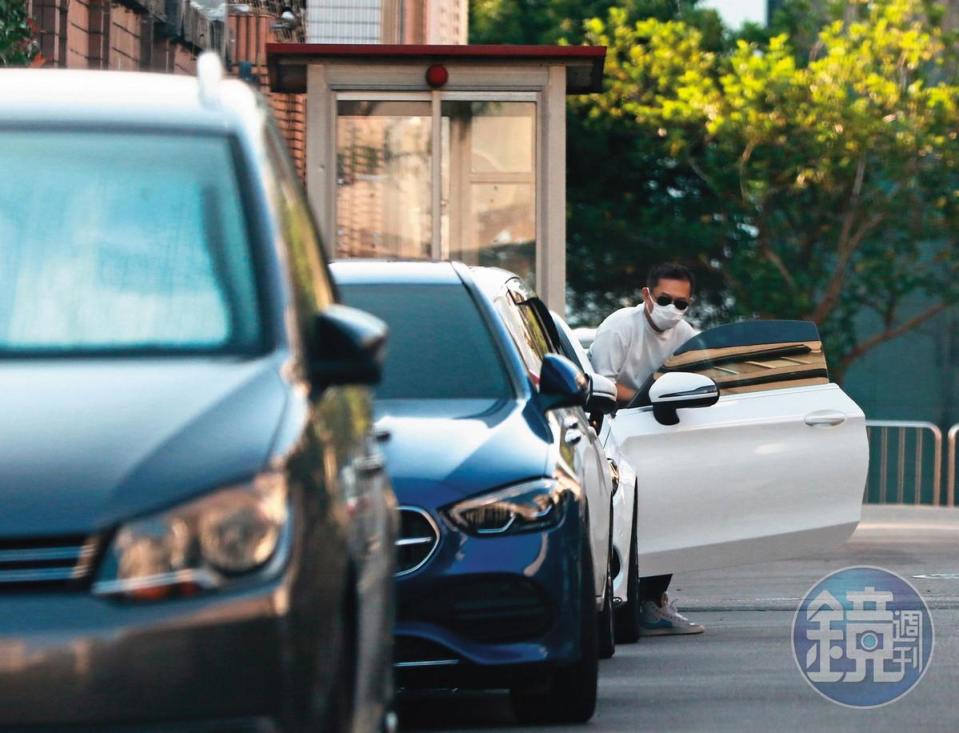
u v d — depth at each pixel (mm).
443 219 57406
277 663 12977
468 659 23219
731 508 36938
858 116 136000
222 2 83312
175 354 14695
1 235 15438
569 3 169375
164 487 13141
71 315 14945
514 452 24172
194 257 15359
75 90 16812
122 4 73500
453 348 26703
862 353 142250
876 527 65250
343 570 13992
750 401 37406
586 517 24703
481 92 57250
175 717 12781
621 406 39156
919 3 139625
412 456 23844
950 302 139500
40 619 12742
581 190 156875
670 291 39000
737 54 141625
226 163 16047
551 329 32000
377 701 15734
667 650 34125
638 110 146500
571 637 23719
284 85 60844
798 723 25562
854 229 140375
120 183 15828
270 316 14977
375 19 83875
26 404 13672
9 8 46938
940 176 137625
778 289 140750
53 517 12953
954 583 44938
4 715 12656
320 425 14227
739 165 139750
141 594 12883
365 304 27297
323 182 57156
